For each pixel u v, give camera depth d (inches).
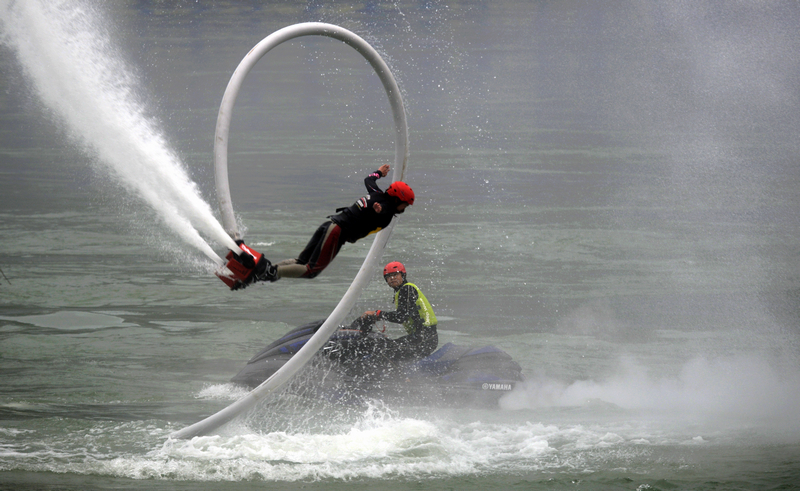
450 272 2327.8
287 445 1054.4
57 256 2476.6
